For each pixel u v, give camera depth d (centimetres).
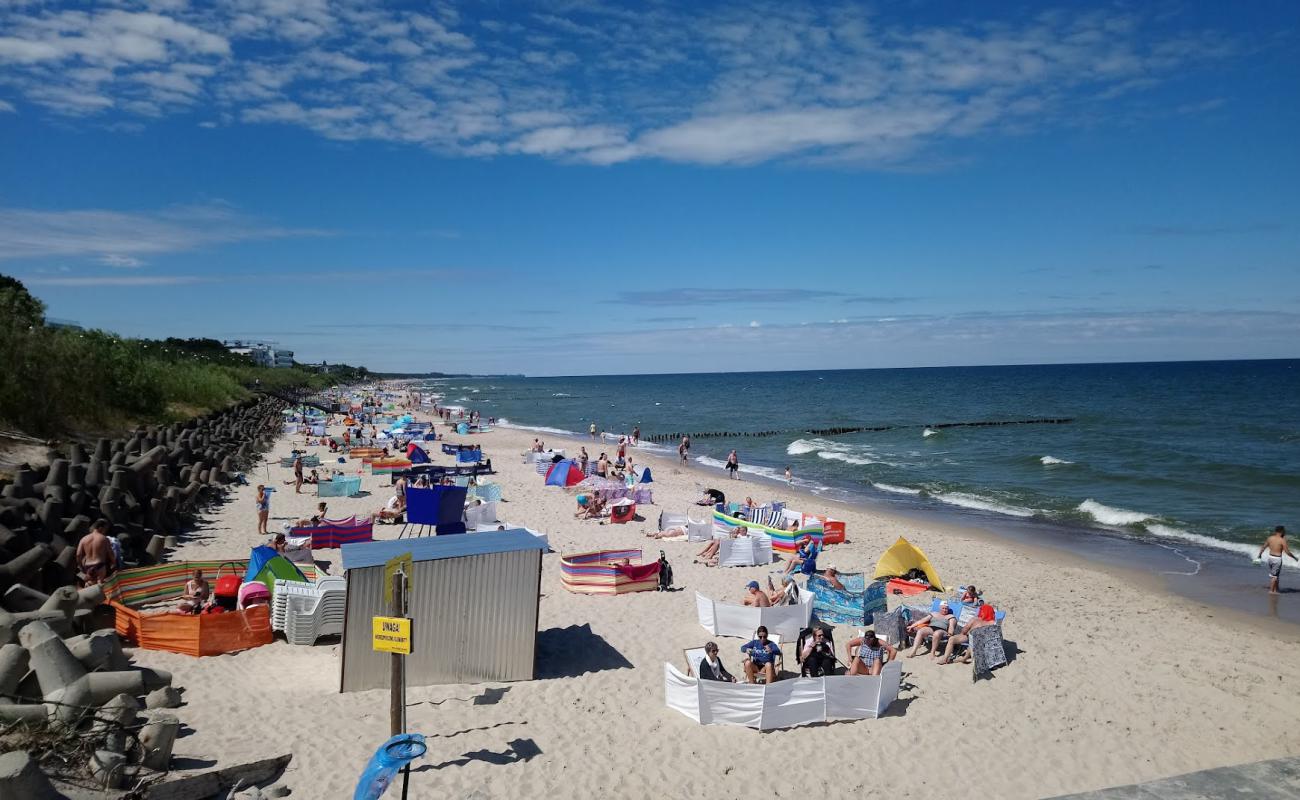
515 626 1129
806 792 891
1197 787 293
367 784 685
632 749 957
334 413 7238
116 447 2534
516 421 8331
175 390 4638
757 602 1432
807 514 2584
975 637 1253
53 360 2914
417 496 1836
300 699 1017
